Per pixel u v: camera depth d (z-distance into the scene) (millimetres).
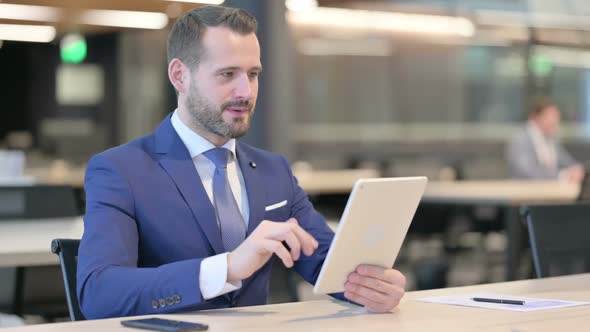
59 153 12930
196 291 1989
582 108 14023
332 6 7230
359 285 2021
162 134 2357
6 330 1802
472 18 13297
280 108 9141
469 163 11234
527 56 13695
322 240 2475
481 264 9164
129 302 2012
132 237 2188
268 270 2400
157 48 13328
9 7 3768
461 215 8594
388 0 13305
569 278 2623
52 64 13453
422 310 2055
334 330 1799
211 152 2359
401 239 2055
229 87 2248
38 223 3941
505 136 14617
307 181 8289
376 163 10062
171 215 2248
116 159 2258
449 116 15203
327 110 14633
